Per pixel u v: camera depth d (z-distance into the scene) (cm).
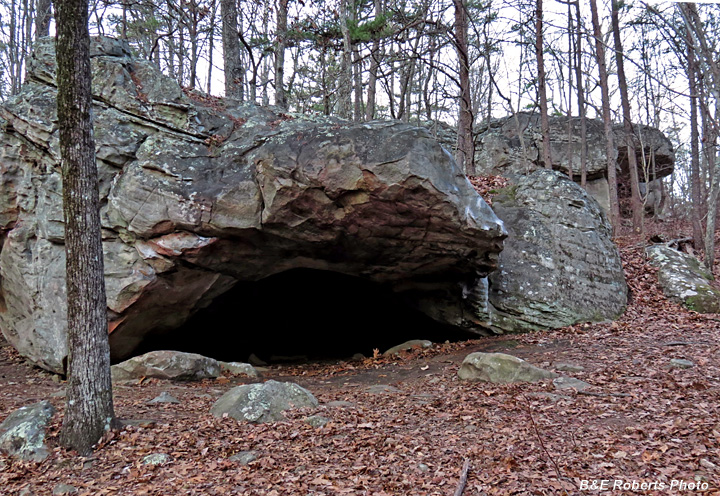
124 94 947
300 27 1636
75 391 524
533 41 2169
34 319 941
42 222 937
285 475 450
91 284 528
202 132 969
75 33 515
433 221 852
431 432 542
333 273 1111
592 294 1099
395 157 802
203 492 425
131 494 427
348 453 493
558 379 680
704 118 1559
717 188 1361
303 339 1329
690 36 848
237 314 1164
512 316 1058
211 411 638
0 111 988
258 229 870
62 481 459
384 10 1728
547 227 1157
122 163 905
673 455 445
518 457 463
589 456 457
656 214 2198
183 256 880
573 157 2198
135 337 941
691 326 966
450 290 1059
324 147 828
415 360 950
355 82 1881
